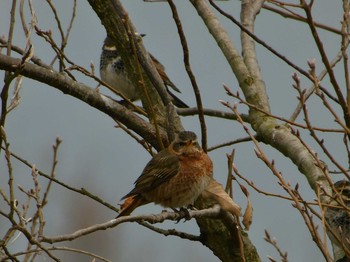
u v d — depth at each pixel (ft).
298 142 37.58
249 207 33.32
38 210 31.01
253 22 44.75
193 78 34.37
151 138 38.09
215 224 36.14
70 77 37.93
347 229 38.04
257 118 40.22
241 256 33.32
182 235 36.27
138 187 36.52
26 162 35.24
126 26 34.68
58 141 36.17
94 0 37.29
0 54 32.83
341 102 30.58
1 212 30.27
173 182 36.11
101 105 36.99
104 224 25.54
